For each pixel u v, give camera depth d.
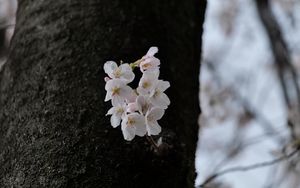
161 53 0.93
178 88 0.93
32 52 0.89
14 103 0.83
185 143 0.86
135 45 0.90
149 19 0.96
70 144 0.75
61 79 0.83
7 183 0.74
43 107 0.80
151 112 0.69
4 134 0.81
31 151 0.76
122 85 0.69
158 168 0.76
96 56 0.86
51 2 0.95
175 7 1.07
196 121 0.99
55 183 0.72
